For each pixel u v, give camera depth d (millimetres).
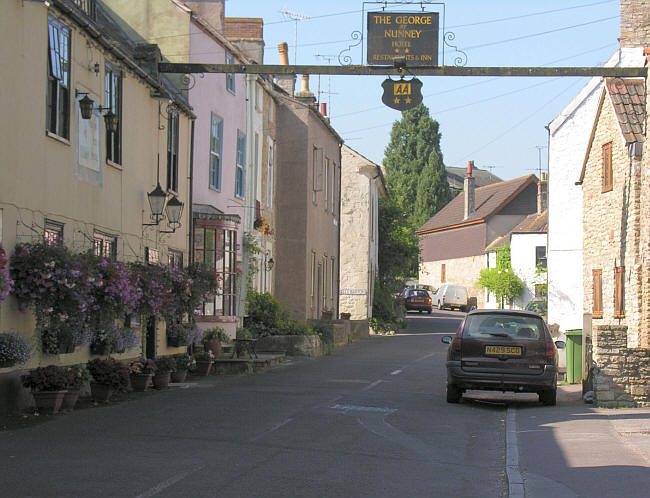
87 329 14539
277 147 33156
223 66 18188
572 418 13820
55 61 14523
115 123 16453
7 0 12805
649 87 21016
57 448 10086
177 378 18656
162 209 19109
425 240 87625
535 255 57469
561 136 32469
